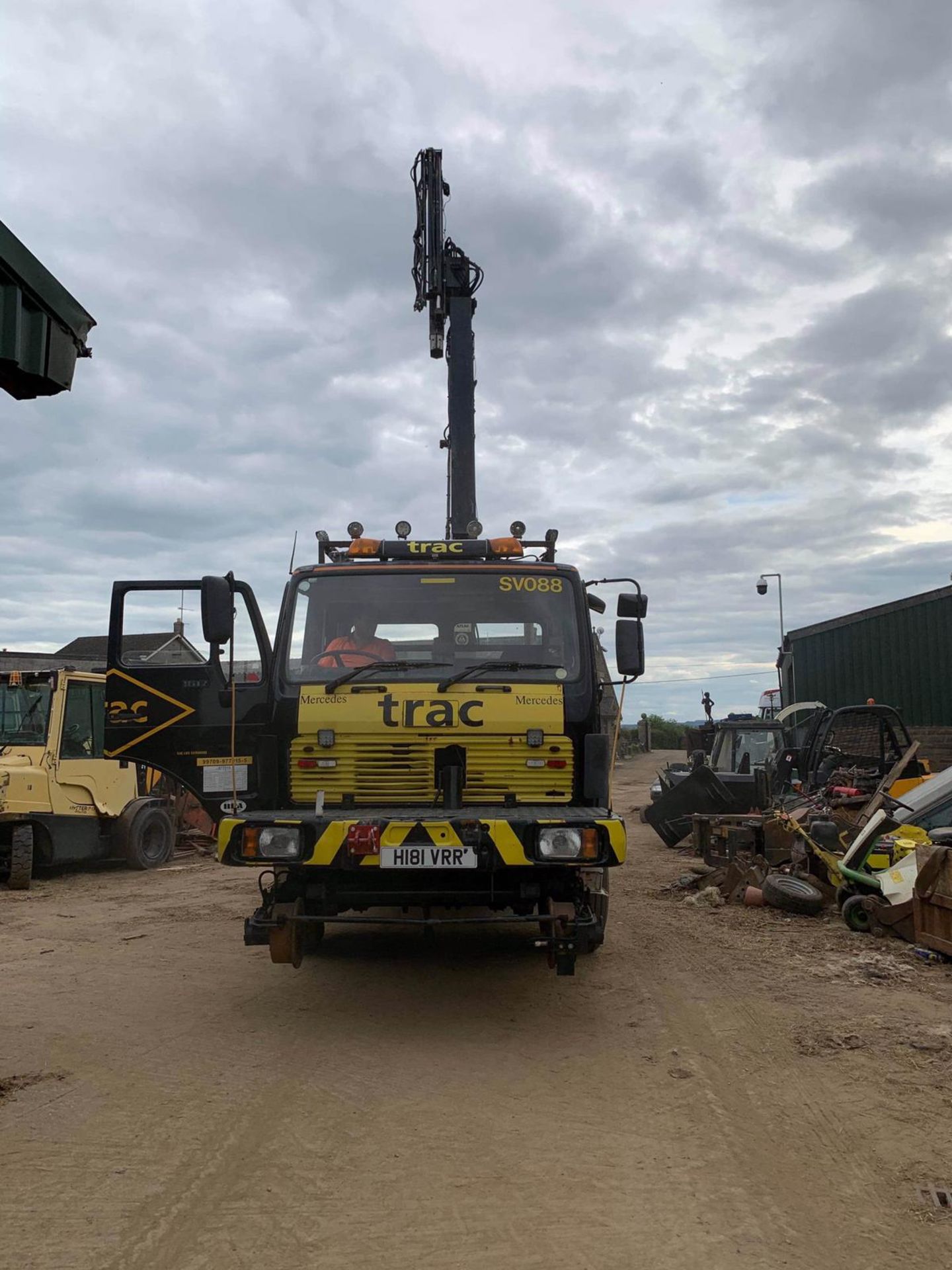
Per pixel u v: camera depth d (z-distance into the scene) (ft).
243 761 20.97
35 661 96.27
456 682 20.33
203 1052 17.95
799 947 26.22
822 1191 12.26
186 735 21.15
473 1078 16.47
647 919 30.42
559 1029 19.24
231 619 21.12
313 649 21.21
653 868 42.32
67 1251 10.89
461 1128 14.28
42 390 15.56
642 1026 19.36
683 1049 17.88
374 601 21.66
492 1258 10.71
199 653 21.65
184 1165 13.10
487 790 19.99
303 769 20.13
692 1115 14.74
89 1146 13.70
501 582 21.67
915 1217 11.59
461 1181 12.56
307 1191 12.33
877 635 77.46
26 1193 12.32
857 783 44.19
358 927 29.35
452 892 18.97
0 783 38.27
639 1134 14.05
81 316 15.88
